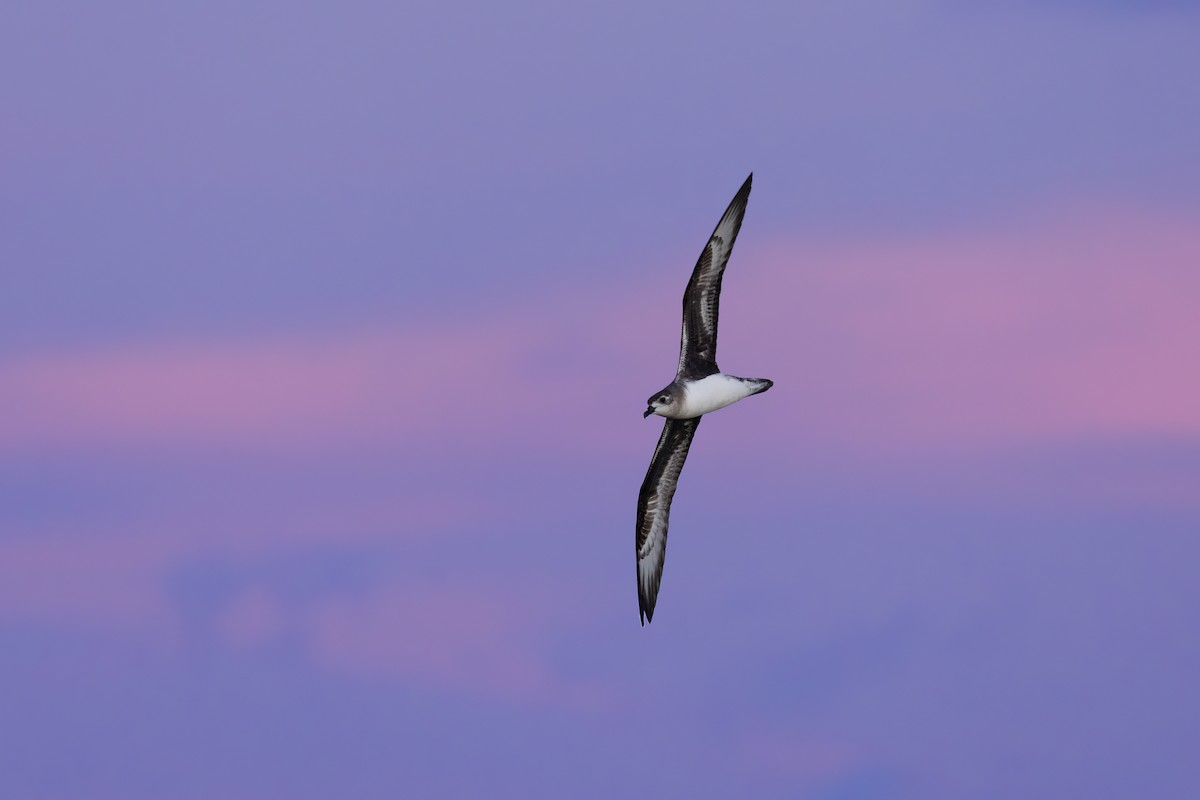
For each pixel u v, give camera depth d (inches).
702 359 984.3
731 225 973.8
